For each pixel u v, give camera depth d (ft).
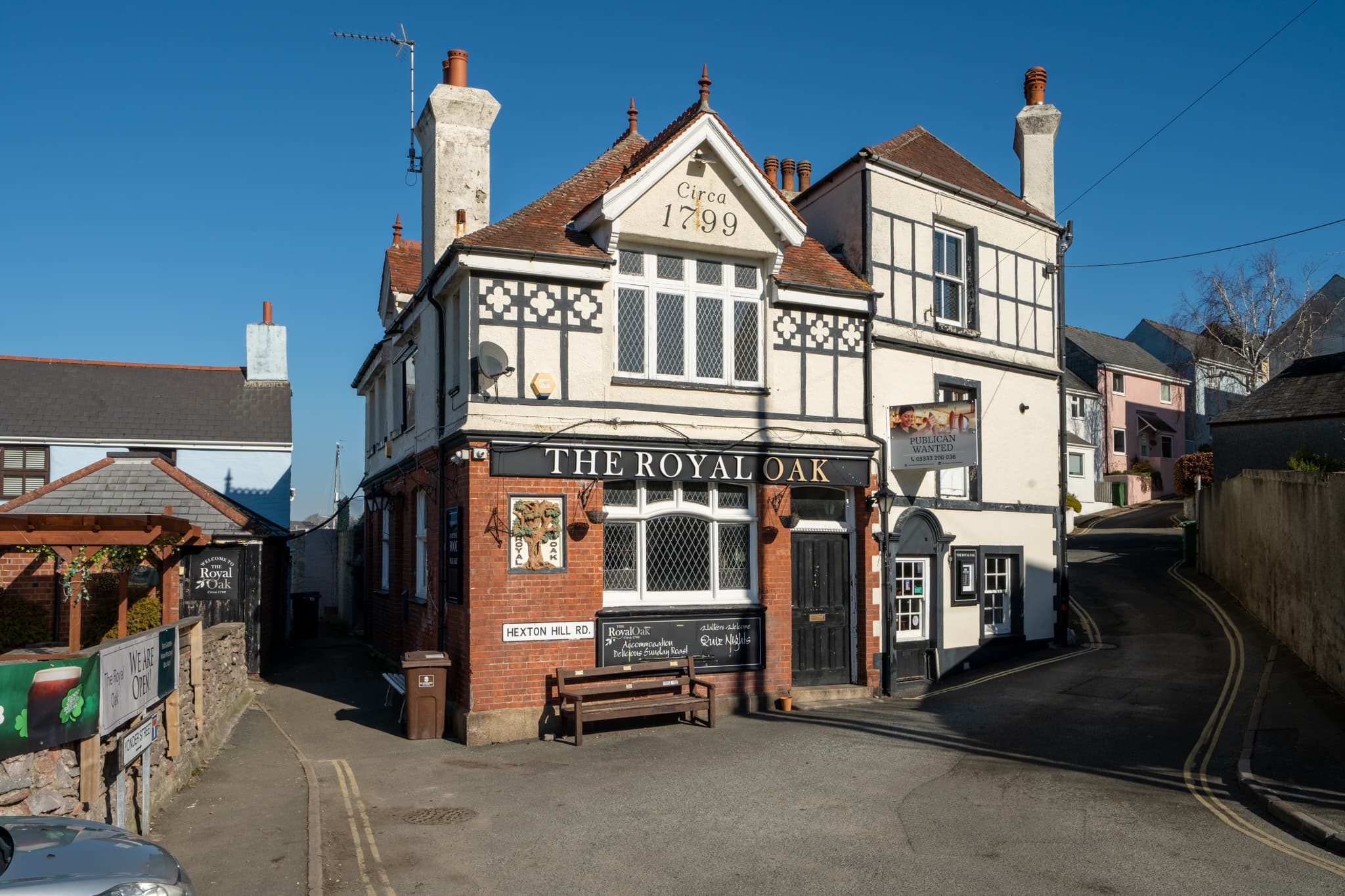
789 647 43.86
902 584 49.49
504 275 38.96
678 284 42.57
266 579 57.00
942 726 38.88
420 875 22.34
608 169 48.55
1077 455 137.08
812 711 42.55
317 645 69.56
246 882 21.30
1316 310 139.33
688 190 41.86
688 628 41.57
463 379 39.40
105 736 21.77
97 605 50.44
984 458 53.93
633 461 40.52
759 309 44.37
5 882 13.96
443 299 43.39
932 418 45.91
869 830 25.48
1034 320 58.13
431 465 45.06
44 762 19.80
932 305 51.67
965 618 52.19
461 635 38.93
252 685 50.93
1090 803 27.78
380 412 66.33
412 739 37.78
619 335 41.29
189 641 31.24
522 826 26.12
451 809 27.73
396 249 61.52
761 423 43.62
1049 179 61.46
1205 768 31.63
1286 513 50.88
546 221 42.04
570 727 38.22
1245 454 96.78
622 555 41.27
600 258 40.19
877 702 44.86
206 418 79.56
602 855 23.66
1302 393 95.76
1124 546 99.71
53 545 25.62
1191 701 41.22
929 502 50.06
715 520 42.91
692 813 27.25
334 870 22.59
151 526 26.35
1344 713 36.60
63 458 73.67
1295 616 48.78
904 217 50.72
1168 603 67.77
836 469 45.32
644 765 33.22
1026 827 25.59
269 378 85.05
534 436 38.63
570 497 39.47
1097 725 37.91
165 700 27.84
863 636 46.14
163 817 26.23
